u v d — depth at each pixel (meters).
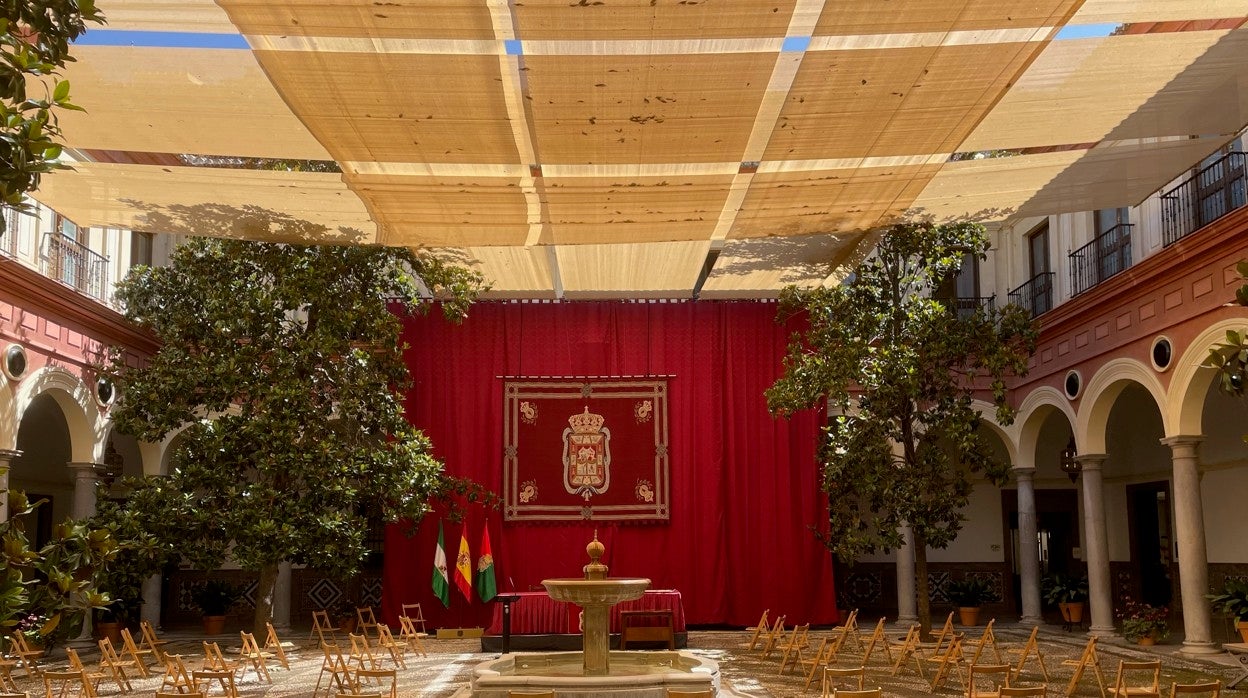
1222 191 12.38
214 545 13.31
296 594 19.81
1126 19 6.12
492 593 17.33
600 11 5.66
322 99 6.73
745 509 18.31
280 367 13.69
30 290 12.74
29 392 12.88
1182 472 12.70
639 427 18.52
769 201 8.82
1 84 3.63
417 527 15.70
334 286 14.30
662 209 8.91
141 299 14.13
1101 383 14.77
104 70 6.40
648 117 7.05
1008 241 18.69
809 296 14.88
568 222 9.12
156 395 13.49
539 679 9.32
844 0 5.62
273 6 5.59
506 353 18.69
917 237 14.21
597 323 18.80
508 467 18.36
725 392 18.62
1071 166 8.34
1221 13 6.05
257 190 8.29
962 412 14.23
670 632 15.26
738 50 6.14
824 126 7.33
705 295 18.00
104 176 8.01
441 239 9.58
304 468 13.41
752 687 11.23
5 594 3.79
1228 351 6.58
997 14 5.84
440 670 13.04
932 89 6.80
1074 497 20.48
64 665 13.11
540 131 7.20
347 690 11.12
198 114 6.98
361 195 8.35
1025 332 14.17
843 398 14.42
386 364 14.92
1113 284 13.95
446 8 5.61
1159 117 7.41
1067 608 17.08
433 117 6.99
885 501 14.49
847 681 11.52
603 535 18.28
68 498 18.64
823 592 18.22
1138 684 10.97
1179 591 17.28
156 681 11.91
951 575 20.59
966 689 10.55
